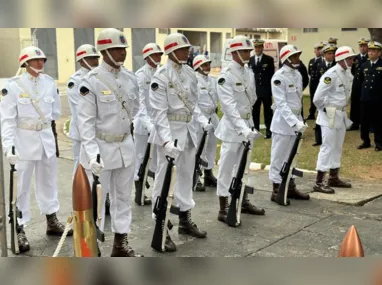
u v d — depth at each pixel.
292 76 5.38
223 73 4.70
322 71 10.12
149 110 5.64
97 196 2.85
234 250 4.07
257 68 9.09
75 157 4.91
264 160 7.66
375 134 8.13
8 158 3.77
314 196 5.70
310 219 4.89
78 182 2.16
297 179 6.51
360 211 5.15
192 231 4.39
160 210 3.97
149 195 5.85
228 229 4.60
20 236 4.13
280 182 5.48
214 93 6.27
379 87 7.96
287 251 4.05
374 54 7.91
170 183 3.90
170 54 4.01
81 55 4.73
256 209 5.03
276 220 4.86
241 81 4.69
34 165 4.32
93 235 2.19
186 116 4.16
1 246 2.90
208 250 4.07
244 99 4.74
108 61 3.45
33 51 4.11
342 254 1.88
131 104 3.62
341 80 5.66
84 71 4.78
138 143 5.73
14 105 4.05
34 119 4.15
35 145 4.15
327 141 5.76
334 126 5.68
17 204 4.14
